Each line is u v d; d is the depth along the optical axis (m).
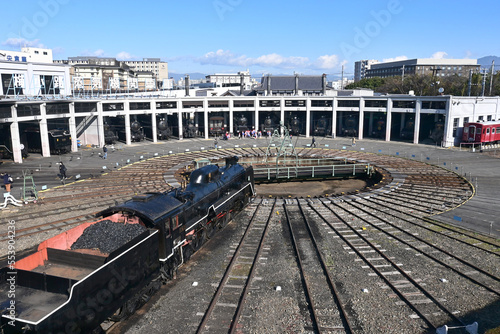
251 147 57.03
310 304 14.01
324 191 34.62
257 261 17.64
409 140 64.25
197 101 68.00
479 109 58.97
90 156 48.72
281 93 82.25
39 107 45.81
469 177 35.75
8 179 29.61
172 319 13.19
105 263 11.36
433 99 56.41
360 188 35.91
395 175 37.12
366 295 14.65
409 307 13.81
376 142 62.19
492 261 17.42
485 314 13.23
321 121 70.94
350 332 12.31
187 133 68.94
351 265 17.31
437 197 28.92
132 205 14.55
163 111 64.19
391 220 23.58
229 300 14.30
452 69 128.88
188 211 16.77
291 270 16.83
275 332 12.40
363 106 65.38
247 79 160.88
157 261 14.16
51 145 48.31
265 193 33.72
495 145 55.78
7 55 68.12
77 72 106.81
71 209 25.84
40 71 52.75
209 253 18.69
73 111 51.62
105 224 14.00
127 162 43.97
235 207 24.31
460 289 14.99
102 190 31.31
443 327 11.95
